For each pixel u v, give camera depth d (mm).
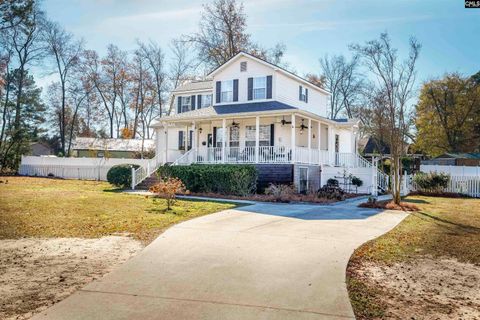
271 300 4902
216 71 26250
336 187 20500
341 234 9234
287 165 20406
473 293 5312
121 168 22922
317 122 24938
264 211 13234
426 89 46281
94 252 7434
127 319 4336
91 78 50781
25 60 43344
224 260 6762
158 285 5477
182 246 7801
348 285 5527
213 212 12797
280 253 7250
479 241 8750
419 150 47656
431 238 9062
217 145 25516
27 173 34500
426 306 4801
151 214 12211
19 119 43531
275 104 23312
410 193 23359
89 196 17250
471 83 44812
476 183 22438
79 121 57875
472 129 44938
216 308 4648
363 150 41844
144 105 51281
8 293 5160
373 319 4375
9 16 37438
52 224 10375
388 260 6996
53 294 5125
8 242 8273
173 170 21000
